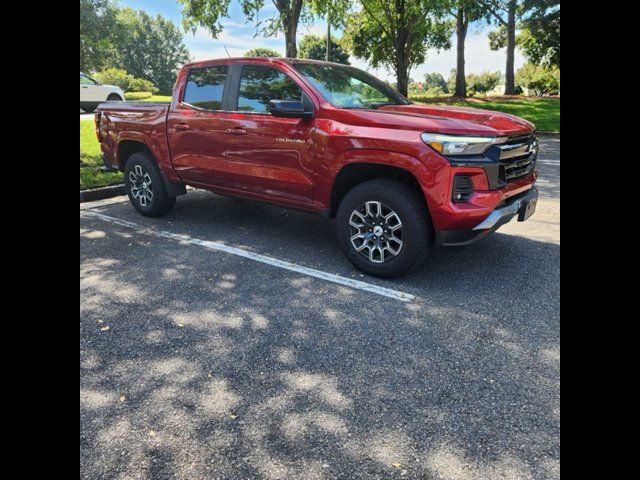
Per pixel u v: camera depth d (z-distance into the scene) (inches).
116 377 107.7
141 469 81.8
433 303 143.3
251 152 183.9
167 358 115.3
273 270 169.9
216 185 202.2
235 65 191.5
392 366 111.4
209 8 413.7
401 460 83.4
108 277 163.2
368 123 151.9
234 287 155.9
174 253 186.9
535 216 229.5
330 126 159.6
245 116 184.2
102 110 243.8
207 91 199.6
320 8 426.9
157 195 226.7
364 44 791.1
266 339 123.8
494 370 109.5
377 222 157.1
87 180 285.6
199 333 127.0
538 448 85.7
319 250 190.5
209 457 84.4
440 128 140.0
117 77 1568.7
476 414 95.0
